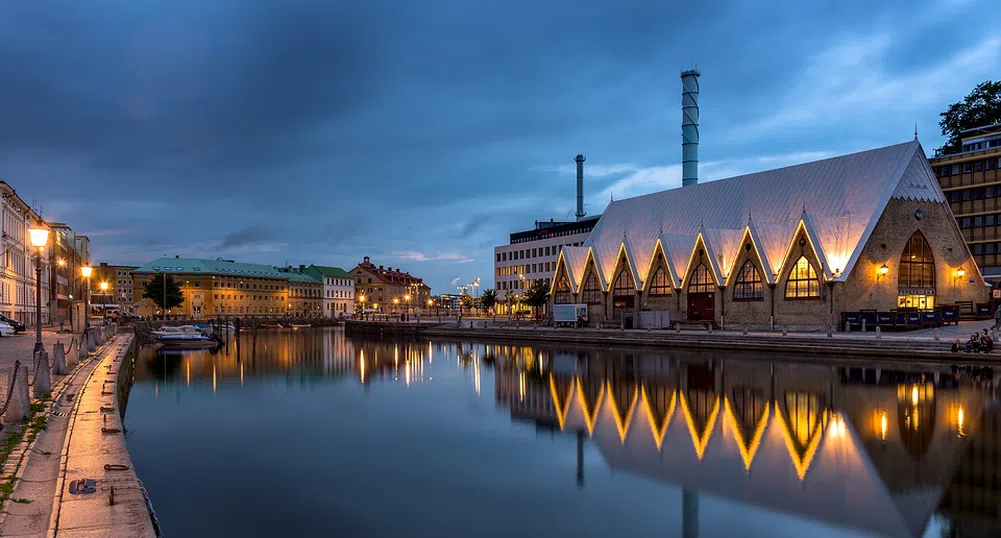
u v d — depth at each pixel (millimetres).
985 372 39156
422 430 26281
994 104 97500
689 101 109812
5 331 57688
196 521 15773
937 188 71062
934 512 15500
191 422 28609
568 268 96812
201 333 87875
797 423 25344
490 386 39344
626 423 26719
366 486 18609
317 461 21406
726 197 88500
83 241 165625
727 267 77938
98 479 13289
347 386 41062
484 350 70312
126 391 37000
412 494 17781
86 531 10445
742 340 57281
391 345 85312
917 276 69250
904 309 61750
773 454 21047
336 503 17156
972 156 81375
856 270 65438
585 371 45250
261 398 36000
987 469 18703
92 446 16203
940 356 44781
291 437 25188
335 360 62250
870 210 68000
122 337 68688
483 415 29500
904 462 19594
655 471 19562
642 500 16953
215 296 176125
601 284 91375
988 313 69125
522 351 67062
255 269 195750
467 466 20531
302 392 38531
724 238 79500
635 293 86625
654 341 65188
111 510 11414
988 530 14359
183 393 38625
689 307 80375
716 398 31672
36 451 15562
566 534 14758
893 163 70250
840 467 19312
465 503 16969
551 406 31328
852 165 74938
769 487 17719
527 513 16188
